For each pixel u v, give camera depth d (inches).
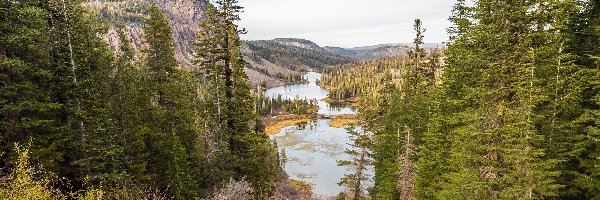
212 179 1071.0
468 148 593.9
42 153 663.1
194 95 1284.4
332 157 3329.2
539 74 577.6
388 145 1182.3
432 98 1008.2
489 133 542.6
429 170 876.6
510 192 503.8
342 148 3722.9
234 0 955.3
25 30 631.8
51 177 638.5
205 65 1000.2
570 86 561.6
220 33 973.8
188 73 1166.3
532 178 496.4
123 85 975.6
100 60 925.8
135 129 935.7
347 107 7780.5
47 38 731.4
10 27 623.8
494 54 609.3
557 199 620.1
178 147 949.8
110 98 952.9
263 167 1160.8
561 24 545.6
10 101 655.8
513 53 554.3
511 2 557.0
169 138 1026.7
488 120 565.9
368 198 1300.4
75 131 773.3
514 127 508.1
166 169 1044.5
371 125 1203.9
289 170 2861.7
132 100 957.2
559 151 573.3
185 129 1075.3
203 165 1080.8
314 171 2834.6
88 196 554.3
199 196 953.5
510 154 537.3
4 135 647.8
